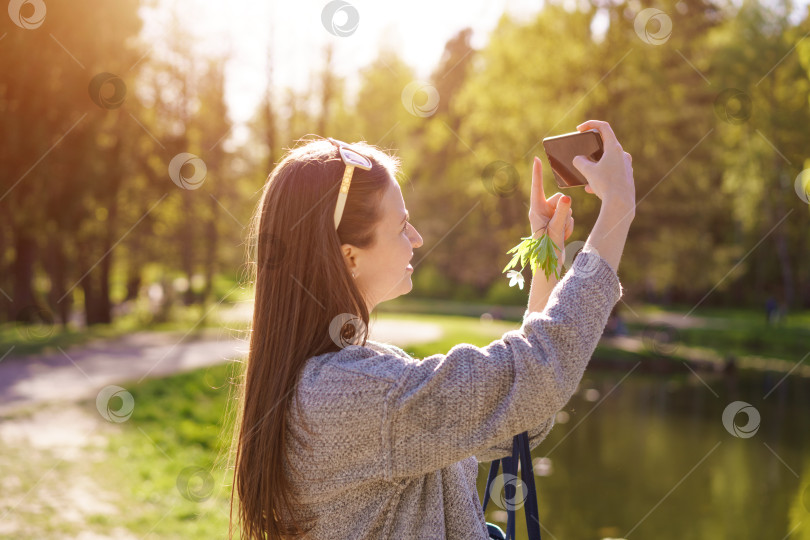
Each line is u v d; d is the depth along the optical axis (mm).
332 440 1067
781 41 21641
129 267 25219
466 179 23375
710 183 25016
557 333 1023
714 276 24516
